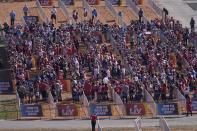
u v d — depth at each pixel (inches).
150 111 4301.2
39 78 4500.5
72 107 4266.7
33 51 4909.0
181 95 4372.5
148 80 4530.0
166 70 4699.8
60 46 4940.9
